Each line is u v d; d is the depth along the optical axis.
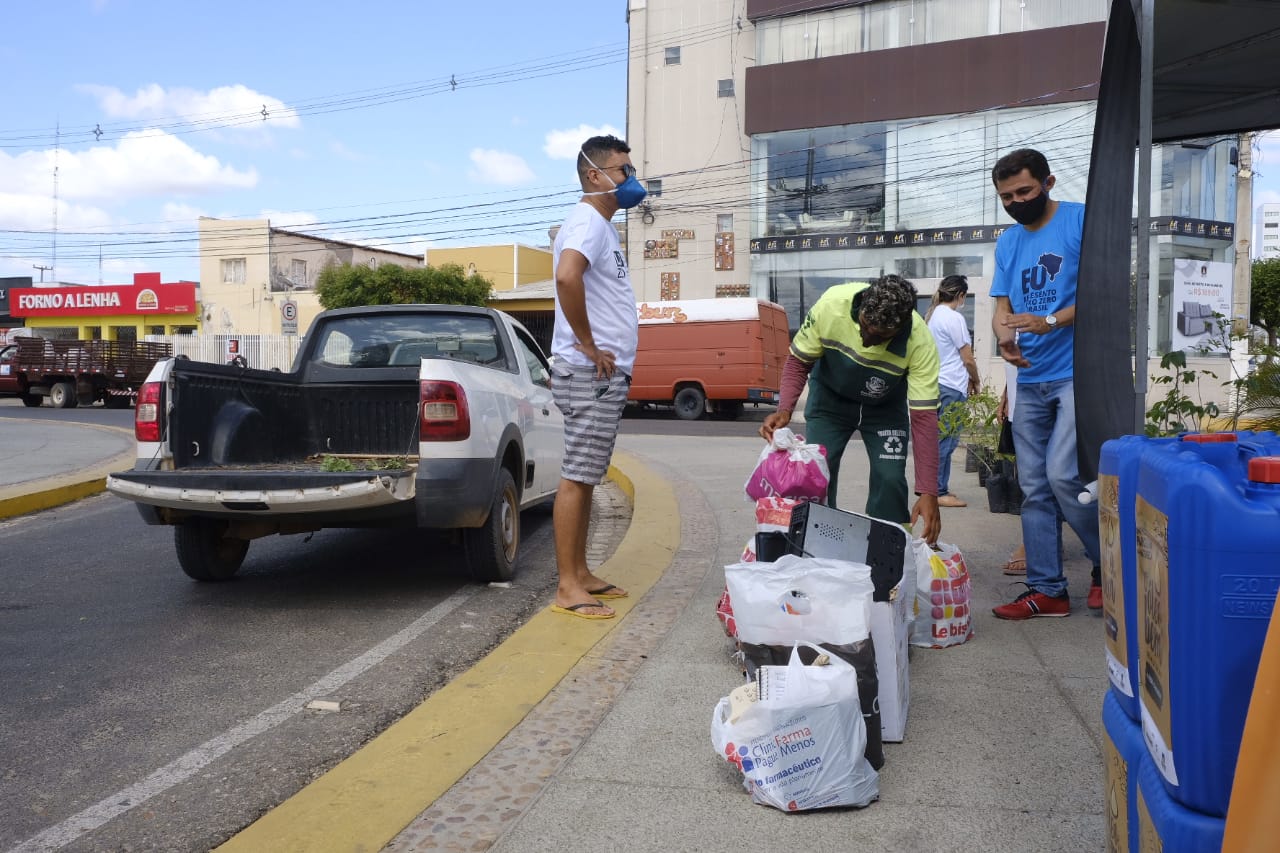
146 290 45.50
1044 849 2.42
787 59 27.86
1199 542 1.46
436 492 4.98
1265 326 6.43
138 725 3.58
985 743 3.06
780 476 4.05
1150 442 1.86
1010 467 7.09
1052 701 3.40
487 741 3.10
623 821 2.59
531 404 6.50
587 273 4.44
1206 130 5.54
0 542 7.29
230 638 4.67
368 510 5.05
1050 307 4.27
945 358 7.70
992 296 4.58
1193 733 1.47
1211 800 1.47
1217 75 4.82
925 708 3.36
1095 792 2.72
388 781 2.83
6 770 3.20
